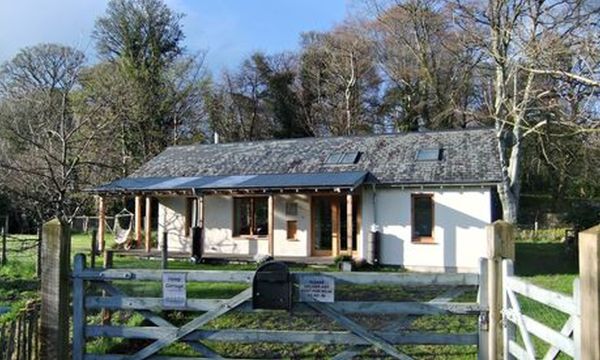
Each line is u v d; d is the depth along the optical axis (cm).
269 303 637
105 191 2277
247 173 2369
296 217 2284
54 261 676
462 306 620
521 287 560
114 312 925
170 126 4034
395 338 636
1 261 1811
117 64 3744
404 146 2277
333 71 4734
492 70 2300
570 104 1620
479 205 1998
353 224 2191
